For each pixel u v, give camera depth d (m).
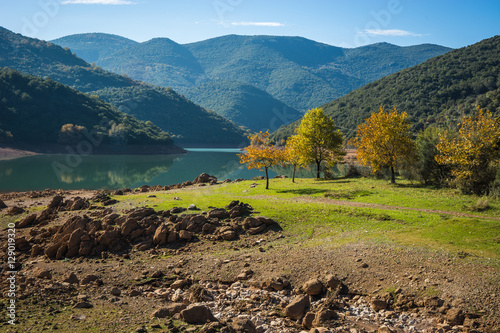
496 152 35.72
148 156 150.25
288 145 54.69
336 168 89.31
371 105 173.38
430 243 20.80
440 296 16.19
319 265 20.19
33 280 18.39
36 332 11.91
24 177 74.69
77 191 52.06
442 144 37.72
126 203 35.53
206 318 13.80
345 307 16.44
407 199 33.28
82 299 16.06
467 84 151.25
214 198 36.97
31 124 147.25
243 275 20.16
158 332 12.40
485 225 22.38
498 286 15.99
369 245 21.70
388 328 14.01
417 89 165.62
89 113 168.88
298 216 29.47
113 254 24.75
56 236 26.75
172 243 26.08
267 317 15.41
